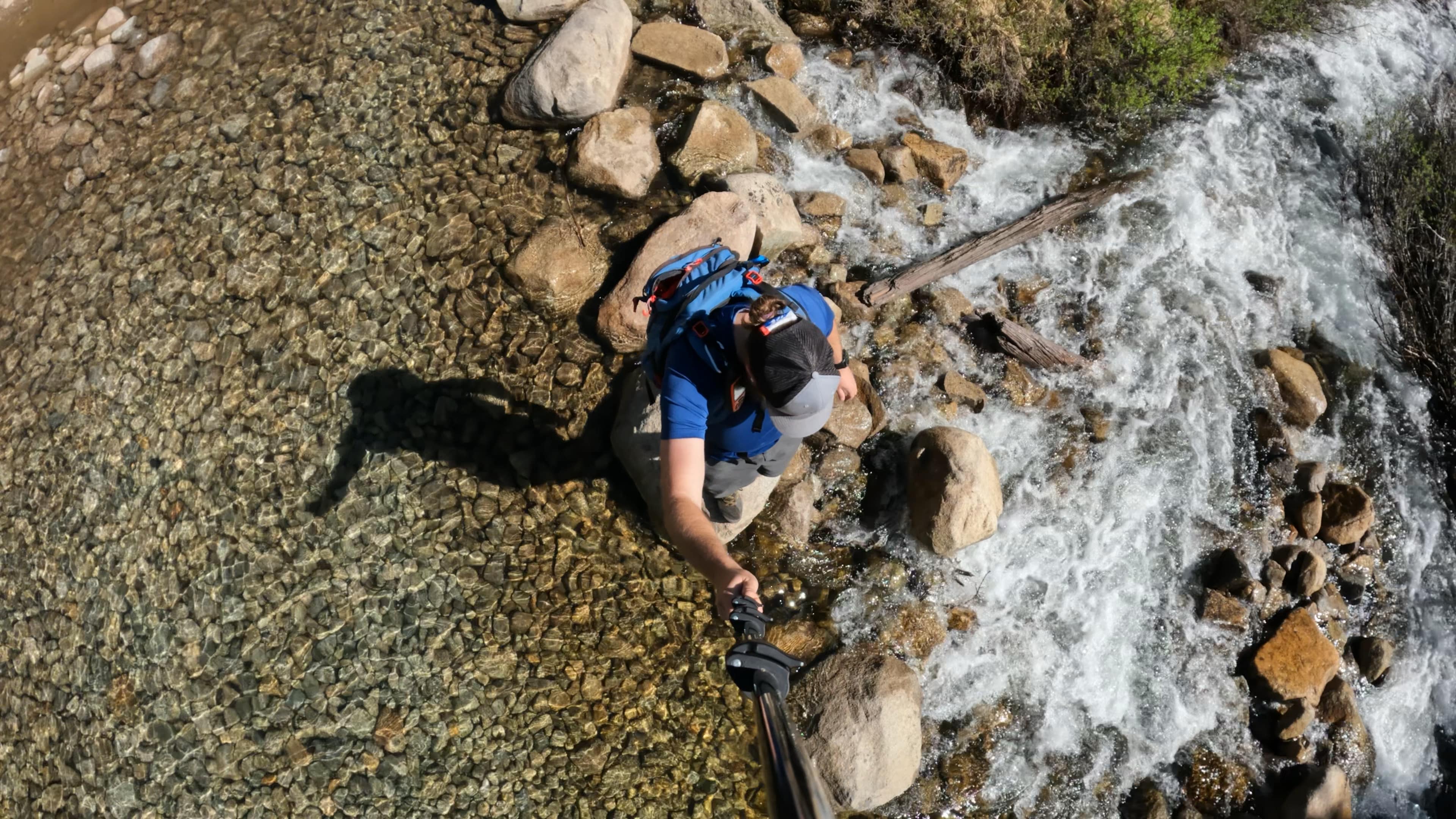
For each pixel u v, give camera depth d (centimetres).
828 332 326
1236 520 536
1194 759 481
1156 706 489
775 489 493
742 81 608
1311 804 461
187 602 468
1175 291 593
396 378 507
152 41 651
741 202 532
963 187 616
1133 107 654
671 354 297
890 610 477
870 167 596
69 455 516
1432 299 620
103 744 449
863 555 489
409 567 466
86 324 546
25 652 483
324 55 612
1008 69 641
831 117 615
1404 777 508
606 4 593
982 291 569
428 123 579
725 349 288
